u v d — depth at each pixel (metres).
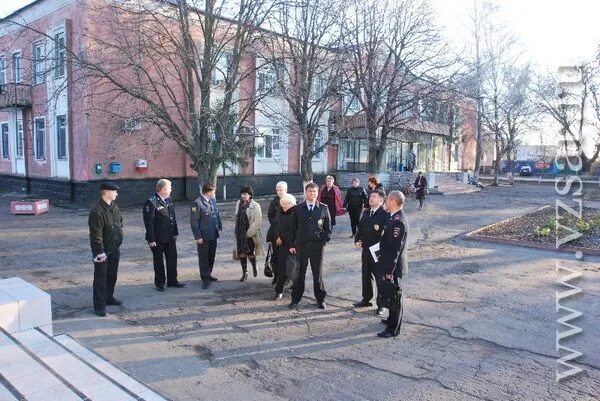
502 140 38.06
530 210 19.78
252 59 19.44
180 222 15.58
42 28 20.83
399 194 5.93
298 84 16.62
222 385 4.43
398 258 5.81
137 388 4.16
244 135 17.41
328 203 11.94
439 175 32.62
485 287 7.86
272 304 6.90
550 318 6.32
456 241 12.34
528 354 5.13
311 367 4.83
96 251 6.21
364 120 21.11
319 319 6.28
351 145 31.23
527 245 11.38
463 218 17.23
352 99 20.09
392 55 20.52
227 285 7.91
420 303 6.99
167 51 16.59
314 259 6.68
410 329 5.91
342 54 17.88
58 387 4.04
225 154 16.72
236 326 5.99
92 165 19.17
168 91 16.27
